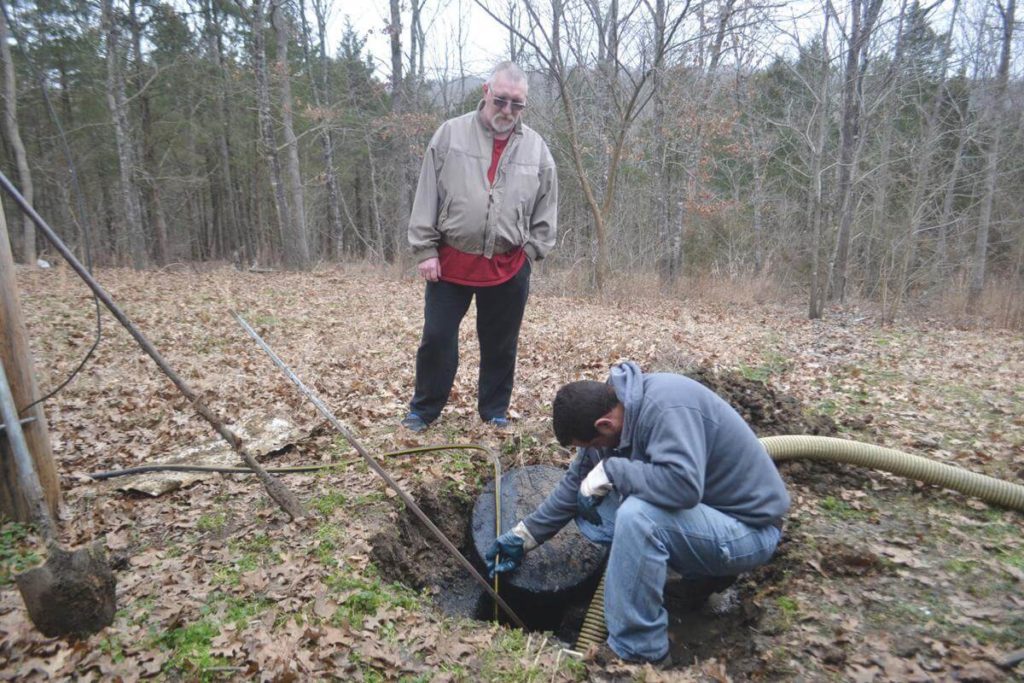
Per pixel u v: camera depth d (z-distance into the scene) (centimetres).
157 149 2456
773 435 426
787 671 243
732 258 2358
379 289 1397
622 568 251
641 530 246
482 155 391
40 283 1198
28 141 2136
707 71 1650
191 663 234
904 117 1709
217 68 2327
